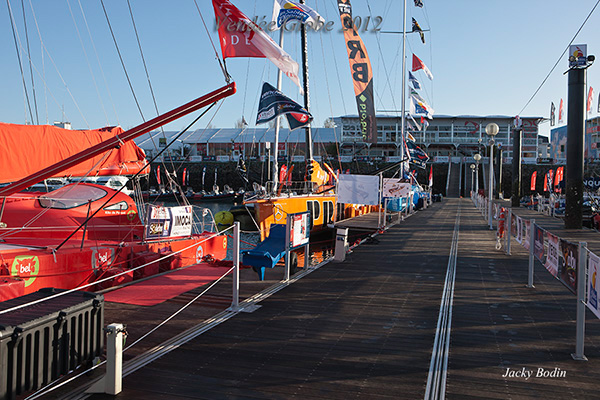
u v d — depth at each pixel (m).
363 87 25.62
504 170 79.62
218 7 8.48
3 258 7.68
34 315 4.37
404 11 38.25
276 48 8.48
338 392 4.90
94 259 9.39
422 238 18.98
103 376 4.75
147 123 6.61
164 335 6.64
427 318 7.68
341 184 19.14
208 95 6.72
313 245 24.34
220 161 82.62
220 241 14.90
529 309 8.28
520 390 4.98
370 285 10.12
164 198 63.84
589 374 5.43
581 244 5.91
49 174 6.30
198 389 4.92
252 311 7.95
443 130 89.38
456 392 4.92
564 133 83.44
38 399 4.57
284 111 15.54
